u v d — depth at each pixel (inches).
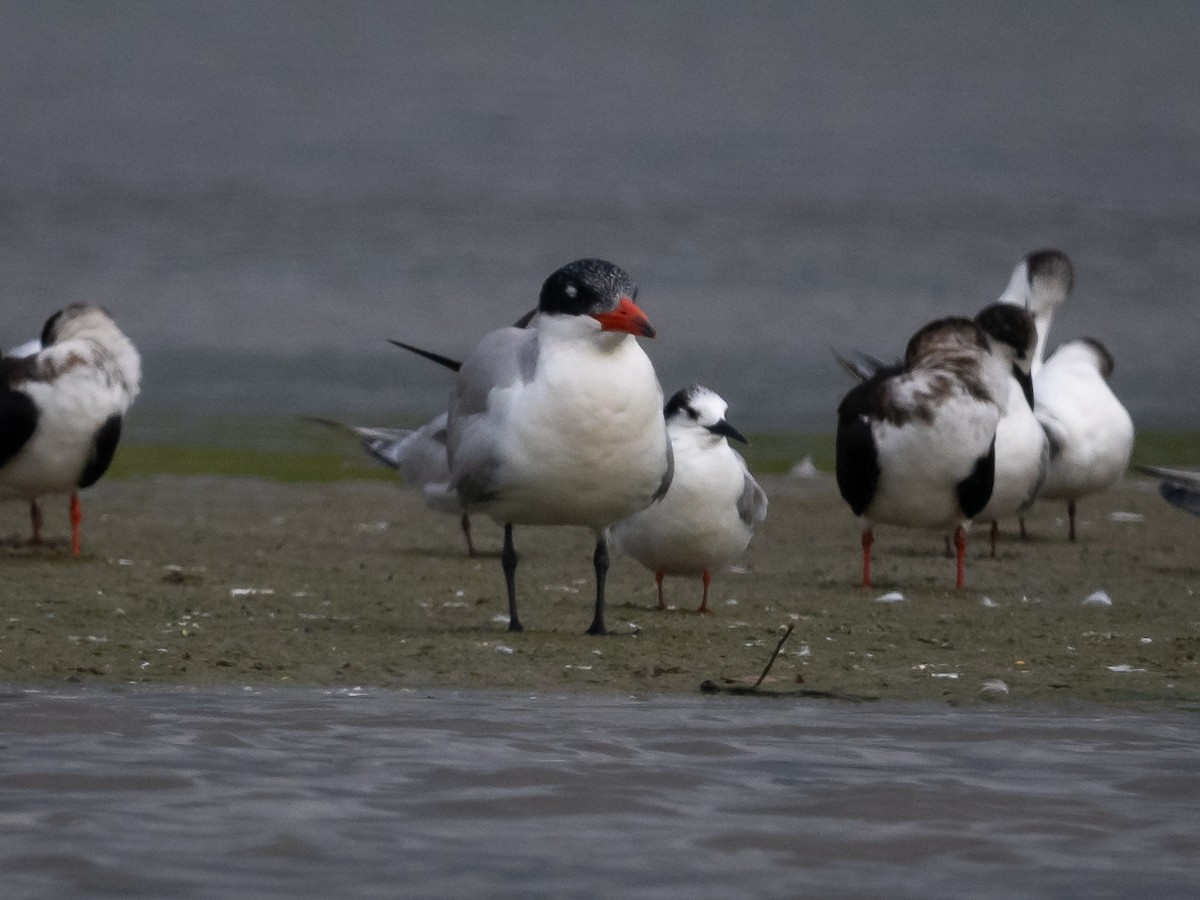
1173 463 944.3
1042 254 834.2
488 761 330.0
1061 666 443.5
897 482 570.9
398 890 258.7
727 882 264.2
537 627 496.7
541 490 467.2
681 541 519.8
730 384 1221.1
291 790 308.7
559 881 263.7
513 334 481.1
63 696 389.1
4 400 584.7
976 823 293.6
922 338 588.7
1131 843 283.9
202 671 422.6
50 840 278.2
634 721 369.4
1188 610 543.5
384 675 423.2
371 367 1295.5
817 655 455.2
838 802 304.8
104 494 791.7
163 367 1263.5
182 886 258.7
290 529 704.4
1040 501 827.4
